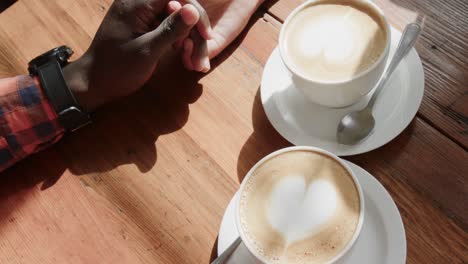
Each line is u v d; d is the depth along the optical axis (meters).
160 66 0.64
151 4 0.60
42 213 0.58
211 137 0.59
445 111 0.54
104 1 0.69
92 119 0.63
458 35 0.57
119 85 0.61
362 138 0.53
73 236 0.56
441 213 0.50
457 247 0.49
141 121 0.61
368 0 0.56
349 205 0.47
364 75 0.51
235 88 0.61
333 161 0.50
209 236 0.54
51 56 0.62
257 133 0.58
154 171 0.58
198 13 0.56
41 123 0.61
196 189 0.56
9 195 0.59
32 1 0.70
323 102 0.55
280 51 0.55
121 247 0.55
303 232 0.47
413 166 0.53
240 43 0.63
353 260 0.48
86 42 0.66
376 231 0.49
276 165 0.51
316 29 0.56
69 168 0.60
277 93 0.58
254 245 0.47
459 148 0.53
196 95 0.61
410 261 0.49
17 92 0.61
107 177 0.59
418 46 0.58
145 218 0.56
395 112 0.54
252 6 0.63
